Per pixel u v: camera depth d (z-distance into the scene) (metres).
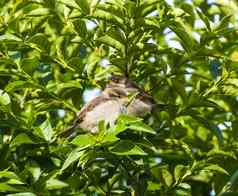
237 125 14.32
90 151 10.72
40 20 13.35
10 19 13.69
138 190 12.50
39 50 13.00
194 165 12.26
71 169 12.09
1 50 13.14
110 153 10.97
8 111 12.05
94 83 13.41
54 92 13.41
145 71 13.39
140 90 13.30
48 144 11.78
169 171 12.89
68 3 12.62
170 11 13.10
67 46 13.39
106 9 12.55
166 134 13.51
